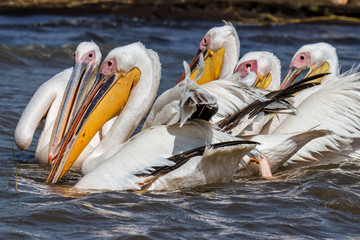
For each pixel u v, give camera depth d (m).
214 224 8.70
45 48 26.20
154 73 12.43
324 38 33.53
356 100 12.13
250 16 40.34
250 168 11.49
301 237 8.34
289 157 11.57
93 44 13.16
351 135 12.03
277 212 9.27
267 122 12.94
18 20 35.94
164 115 10.45
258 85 14.12
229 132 10.94
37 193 10.05
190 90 9.41
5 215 8.78
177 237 8.18
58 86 13.82
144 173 9.95
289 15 40.94
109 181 10.08
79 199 9.57
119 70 11.88
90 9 40.00
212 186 10.41
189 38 32.72
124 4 41.62
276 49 29.83
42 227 8.41
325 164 12.34
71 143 11.48
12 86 20.11
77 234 8.18
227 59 15.07
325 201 9.81
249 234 8.38
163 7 41.31
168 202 9.54
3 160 12.88
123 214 8.98
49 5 40.31
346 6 41.78
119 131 11.88
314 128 11.98
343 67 24.80
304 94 13.28
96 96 11.87
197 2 41.94
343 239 8.30
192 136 10.12
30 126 13.43
